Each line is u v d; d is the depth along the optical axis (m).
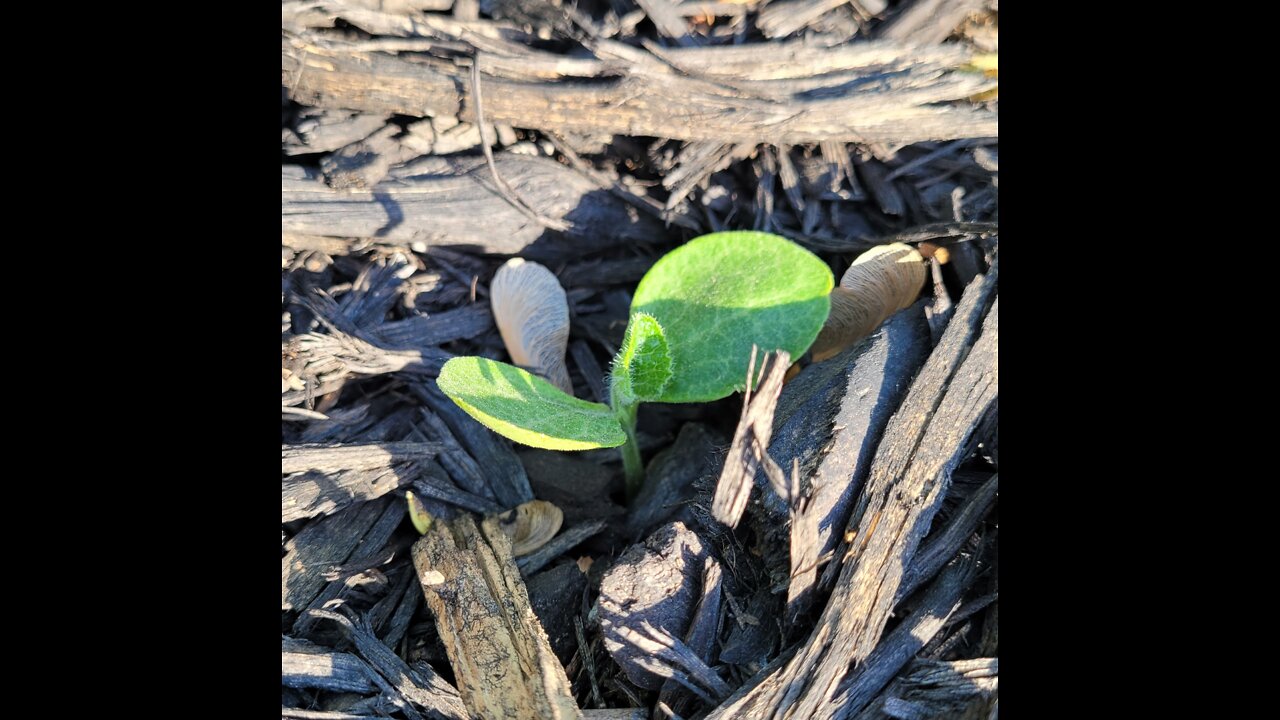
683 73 0.24
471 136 0.25
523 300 0.24
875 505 0.20
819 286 0.22
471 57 0.24
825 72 0.24
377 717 0.20
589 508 0.23
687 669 0.20
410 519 0.23
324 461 0.22
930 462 0.21
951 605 0.20
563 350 0.24
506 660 0.20
